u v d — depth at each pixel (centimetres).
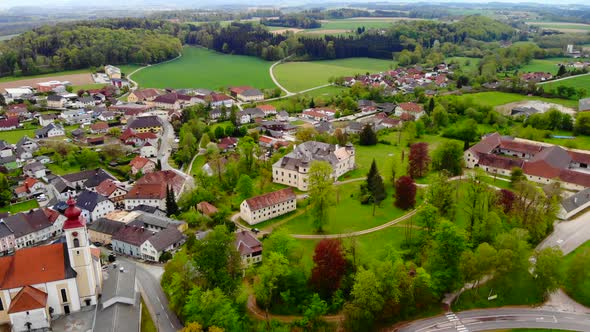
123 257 15838
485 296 12625
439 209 16338
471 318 11881
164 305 12731
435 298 12312
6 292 11331
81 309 12006
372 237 16012
